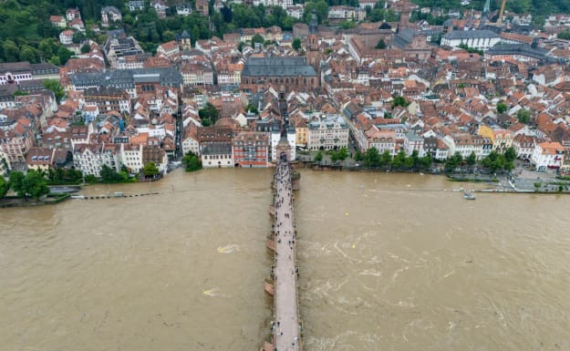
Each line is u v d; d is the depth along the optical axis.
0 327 156.38
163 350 147.00
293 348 140.88
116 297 169.62
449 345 149.75
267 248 198.12
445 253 195.25
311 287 175.12
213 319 160.00
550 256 193.38
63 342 150.38
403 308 165.12
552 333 155.00
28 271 183.00
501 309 165.00
